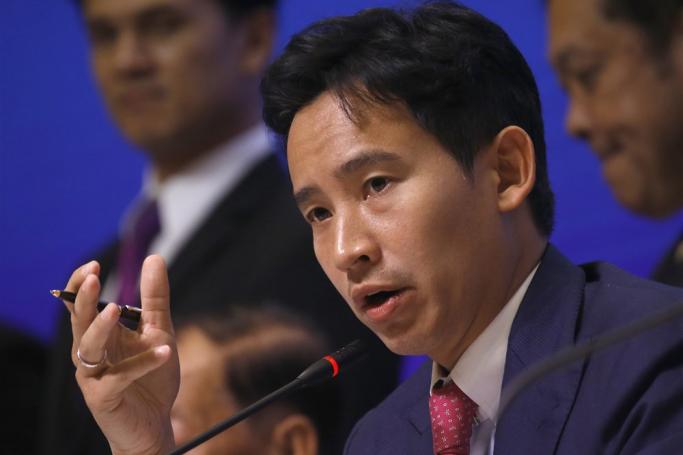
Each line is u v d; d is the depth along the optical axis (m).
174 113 9.65
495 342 5.06
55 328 9.76
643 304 4.89
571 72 8.26
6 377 10.30
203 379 7.00
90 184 11.19
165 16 9.66
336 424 7.23
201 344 7.15
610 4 8.01
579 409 4.74
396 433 5.46
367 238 4.85
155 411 5.40
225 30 9.77
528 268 5.16
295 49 5.11
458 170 4.91
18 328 10.62
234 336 7.23
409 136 4.87
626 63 8.01
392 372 8.24
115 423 5.28
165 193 9.68
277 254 8.66
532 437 4.75
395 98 4.87
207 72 9.67
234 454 6.89
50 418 9.27
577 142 9.04
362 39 5.01
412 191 4.84
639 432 4.53
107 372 5.14
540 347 4.94
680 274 7.12
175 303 8.84
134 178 11.00
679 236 7.32
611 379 4.71
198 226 9.15
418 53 4.95
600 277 5.24
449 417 5.09
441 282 4.87
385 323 4.92
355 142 4.86
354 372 7.97
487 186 5.00
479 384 5.07
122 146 11.05
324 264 5.06
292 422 7.03
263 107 5.28
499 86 5.11
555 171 9.21
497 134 5.05
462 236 4.89
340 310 8.42
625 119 8.03
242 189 9.25
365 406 7.93
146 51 9.71
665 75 7.93
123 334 5.30
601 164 8.27
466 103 4.97
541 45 9.32
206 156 9.70
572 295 5.06
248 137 9.78
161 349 5.12
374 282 4.85
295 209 8.96
